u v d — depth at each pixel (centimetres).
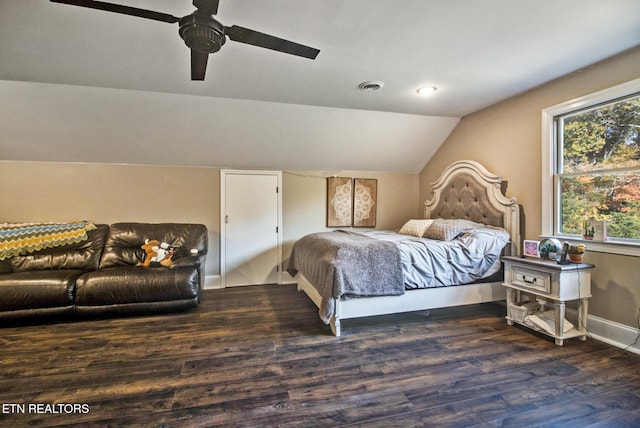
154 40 212
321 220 482
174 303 325
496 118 356
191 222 433
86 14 183
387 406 177
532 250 289
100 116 332
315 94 318
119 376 207
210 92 310
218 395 187
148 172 417
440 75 274
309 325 298
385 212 512
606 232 256
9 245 334
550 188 297
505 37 212
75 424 162
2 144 350
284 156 437
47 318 294
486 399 184
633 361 226
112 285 306
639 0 172
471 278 312
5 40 212
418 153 470
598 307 263
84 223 372
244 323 303
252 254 454
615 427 162
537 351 242
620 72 240
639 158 237
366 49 227
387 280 281
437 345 253
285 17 187
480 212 370
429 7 178
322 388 194
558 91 287
